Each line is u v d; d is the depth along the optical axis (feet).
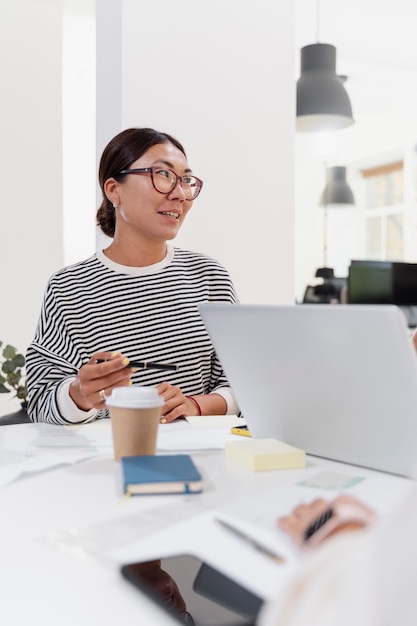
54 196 13.34
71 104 13.56
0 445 3.45
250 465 2.84
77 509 2.34
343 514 1.53
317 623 0.85
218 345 3.10
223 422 4.14
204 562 1.98
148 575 1.86
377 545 0.88
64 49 13.47
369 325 2.30
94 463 3.04
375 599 0.83
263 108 8.09
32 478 2.77
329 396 2.72
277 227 8.23
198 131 7.72
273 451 2.85
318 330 2.50
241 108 7.96
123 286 5.27
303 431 3.01
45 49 13.08
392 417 2.52
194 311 5.33
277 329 2.69
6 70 12.80
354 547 0.90
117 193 5.25
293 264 8.35
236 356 3.03
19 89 12.93
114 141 5.25
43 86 13.12
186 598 1.70
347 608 0.83
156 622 1.52
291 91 8.29
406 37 16.85
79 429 4.01
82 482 2.71
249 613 1.62
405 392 2.39
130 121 7.36
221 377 5.34
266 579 1.62
